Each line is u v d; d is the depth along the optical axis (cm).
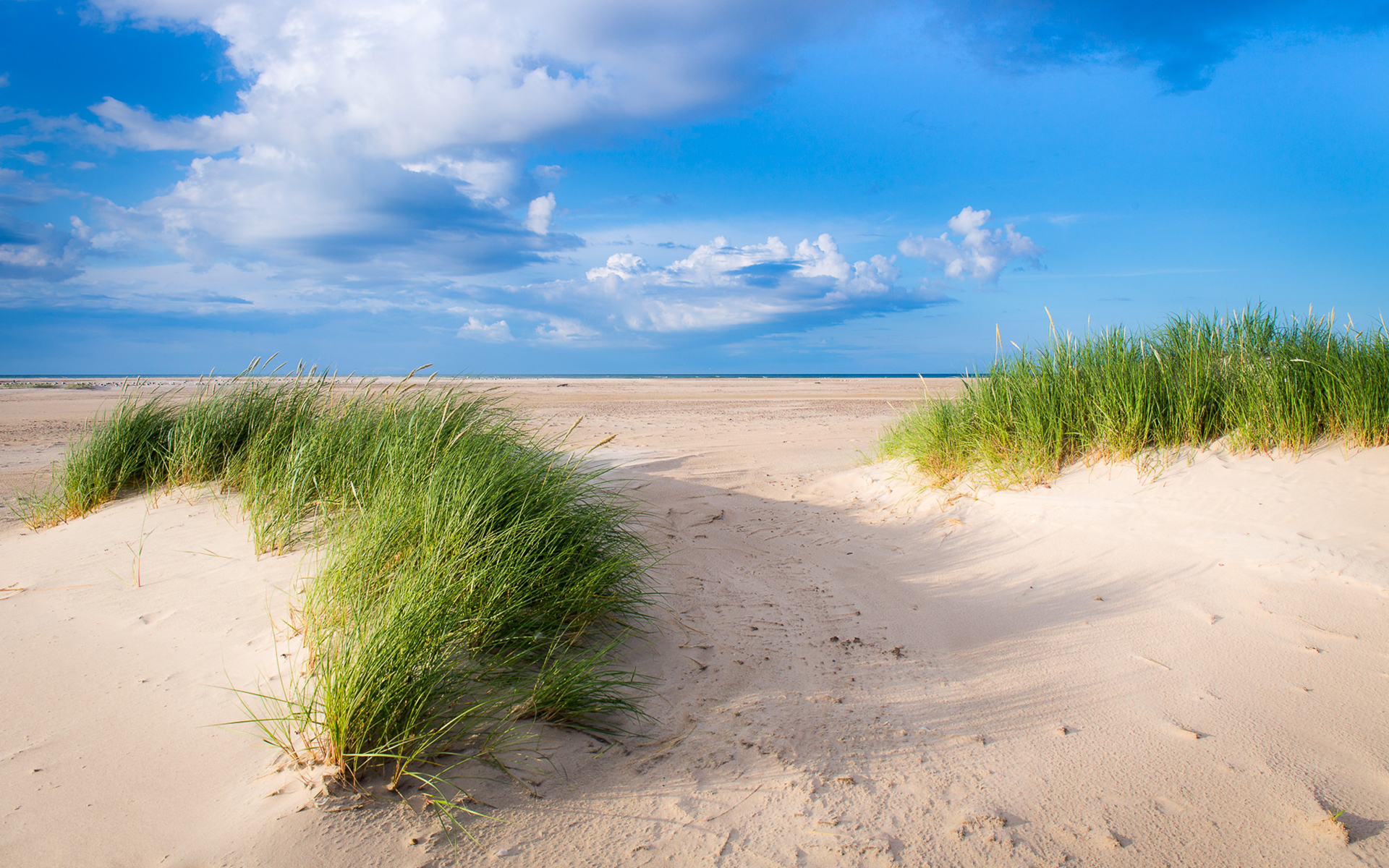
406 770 225
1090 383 629
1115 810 220
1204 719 272
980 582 464
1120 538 473
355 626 264
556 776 239
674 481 789
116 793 215
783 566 522
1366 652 306
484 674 278
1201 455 539
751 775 244
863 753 260
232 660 295
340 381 656
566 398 2411
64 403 1991
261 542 409
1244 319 644
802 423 1548
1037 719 284
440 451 466
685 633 379
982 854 200
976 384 707
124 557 410
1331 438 504
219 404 577
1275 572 386
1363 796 219
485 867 191
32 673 288
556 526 375
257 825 197
